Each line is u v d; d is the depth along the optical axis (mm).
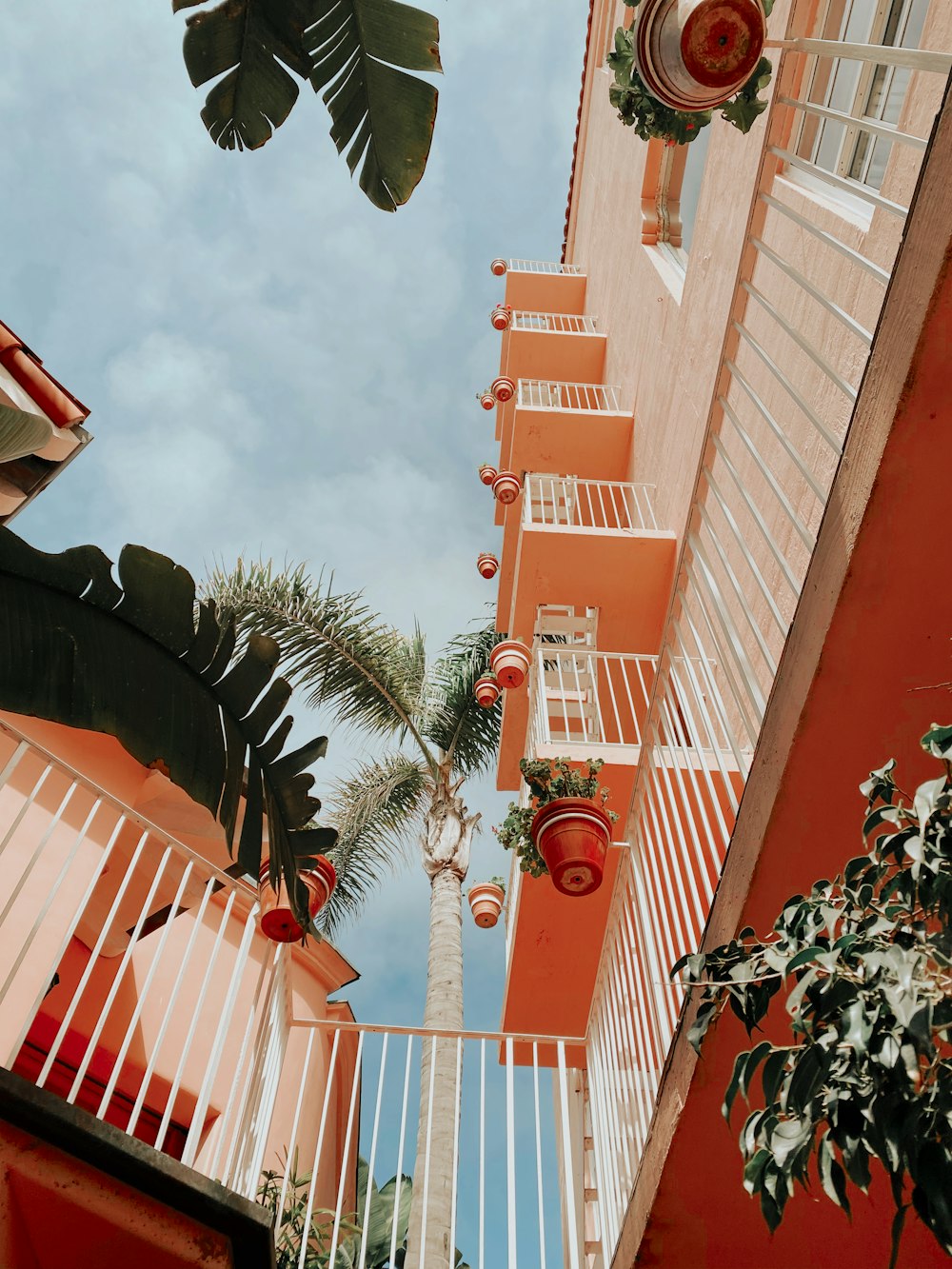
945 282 2234
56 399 7145
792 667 2699
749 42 3021
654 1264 3234
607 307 13531
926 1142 1251
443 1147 6449
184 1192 1787
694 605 4762
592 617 9242
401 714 10664
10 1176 1701
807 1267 3096
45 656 2486
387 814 11289
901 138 2615
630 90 3781
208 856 8391
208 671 2799
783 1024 2803
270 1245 1854
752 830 2797
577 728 8852
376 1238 9039
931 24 4609
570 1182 4105
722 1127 2992
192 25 3148
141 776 7555
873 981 1335
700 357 8547
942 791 1528
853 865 1661
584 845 4867
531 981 7012
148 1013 7898
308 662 10367
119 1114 7535
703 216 8945
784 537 6125
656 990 3848
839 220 5680
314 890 4289
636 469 10789
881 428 2402
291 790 2895
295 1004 9922
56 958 3533
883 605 2465
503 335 14203
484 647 12156
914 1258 2867
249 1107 3910
